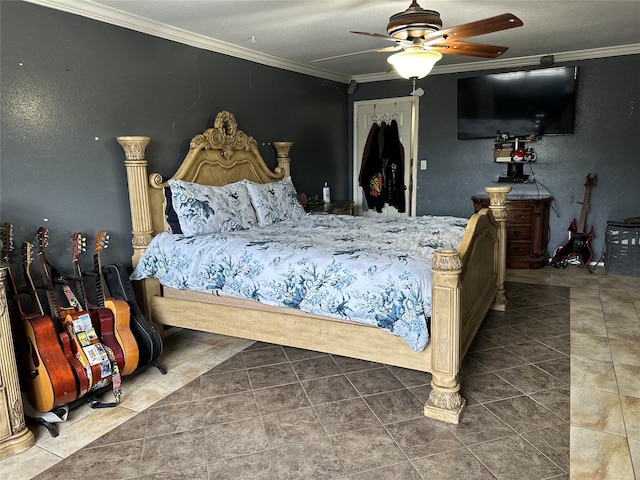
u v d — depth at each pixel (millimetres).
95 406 2477
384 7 3064
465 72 5516
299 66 5023
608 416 2287
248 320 2900
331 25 3465
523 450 2045
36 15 2668
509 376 2725
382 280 2402
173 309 3180
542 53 4930
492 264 3592
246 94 4363
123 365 2598
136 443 2178
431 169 5895
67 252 2920
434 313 2230
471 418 2303
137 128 3326
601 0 3090
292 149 5102
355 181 6371
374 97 6059
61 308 2572
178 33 3545
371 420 2318
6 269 2145
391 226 3652
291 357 3090
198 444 2158
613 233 4848
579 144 5129
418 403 2469
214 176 3863
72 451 2133
